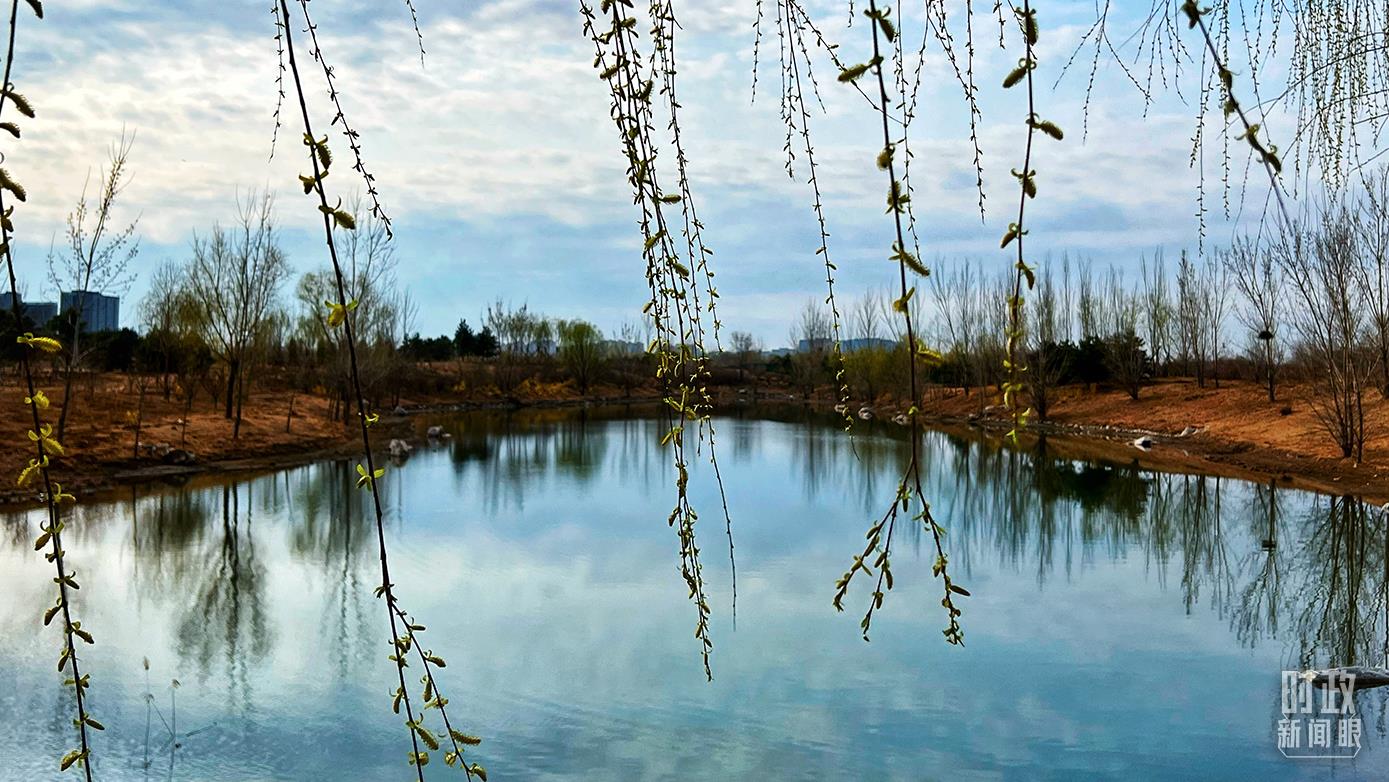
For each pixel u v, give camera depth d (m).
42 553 10.49
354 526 12.68
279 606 8.81
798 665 7.32
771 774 5.55
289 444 20.98
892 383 40.38
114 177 12.14
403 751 5.82
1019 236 1.12
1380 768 5.63
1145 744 5.98
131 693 6.62
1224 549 11.43
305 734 6.02
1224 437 23.19
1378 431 19.11
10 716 6.15
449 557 10.87
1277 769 5.62
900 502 1.25
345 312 1.14
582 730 6.13
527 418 36.06
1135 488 16.59
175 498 14.43
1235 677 7.08
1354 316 17.28
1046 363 35.22
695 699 6.65
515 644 7.80
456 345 54.38
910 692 6.79
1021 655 7.55
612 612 8.71
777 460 21.48
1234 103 0.96
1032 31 1.09
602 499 15.34
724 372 59.22
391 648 7.65
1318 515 13.53
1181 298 32.22
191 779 5.41
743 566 10.50
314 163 1.06
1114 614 8.66
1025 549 11.47
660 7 1.45
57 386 20.94
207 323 24.20
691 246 1.55
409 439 25.52
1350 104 2.16
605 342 54.47
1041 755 5.83
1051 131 1.09
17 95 1.08
